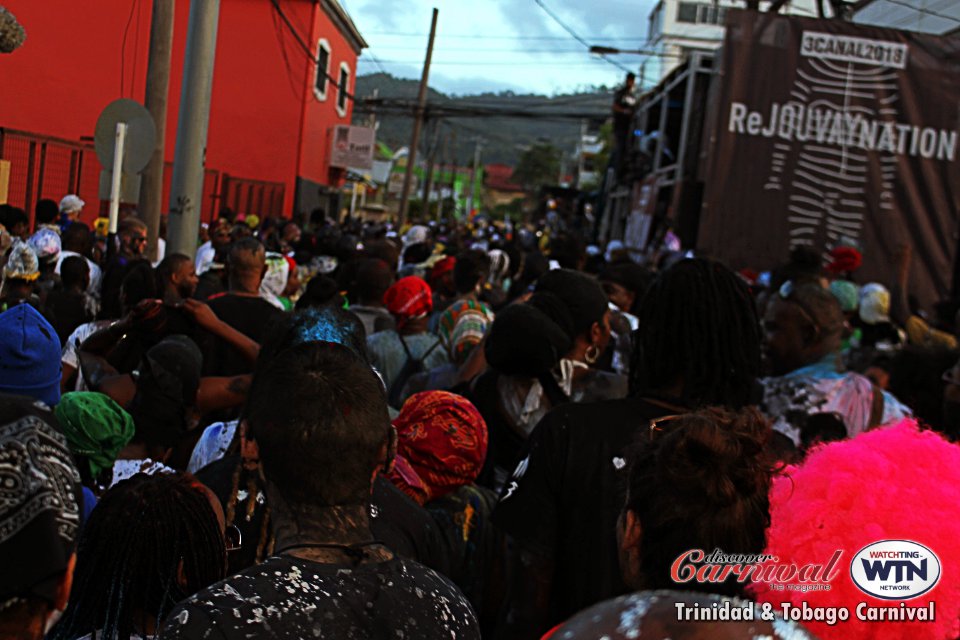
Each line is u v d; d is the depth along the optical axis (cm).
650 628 90
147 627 190
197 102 845
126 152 758
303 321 226
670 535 146
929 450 148
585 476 221
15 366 220
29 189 1315
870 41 1292
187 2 2095
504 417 321
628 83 2430
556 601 226
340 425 149
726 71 1298
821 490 143
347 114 3206
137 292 426
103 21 1752
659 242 1639
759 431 150
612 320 484
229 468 212
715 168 1307
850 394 320
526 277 793
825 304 332
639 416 228
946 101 1293
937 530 137
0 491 138
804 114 1302
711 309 235
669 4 4594
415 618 145
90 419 245
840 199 1303
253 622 133
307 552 147
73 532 146
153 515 186
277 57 2436
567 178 8550
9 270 390
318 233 1262
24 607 142
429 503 266
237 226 911
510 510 227
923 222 1298
